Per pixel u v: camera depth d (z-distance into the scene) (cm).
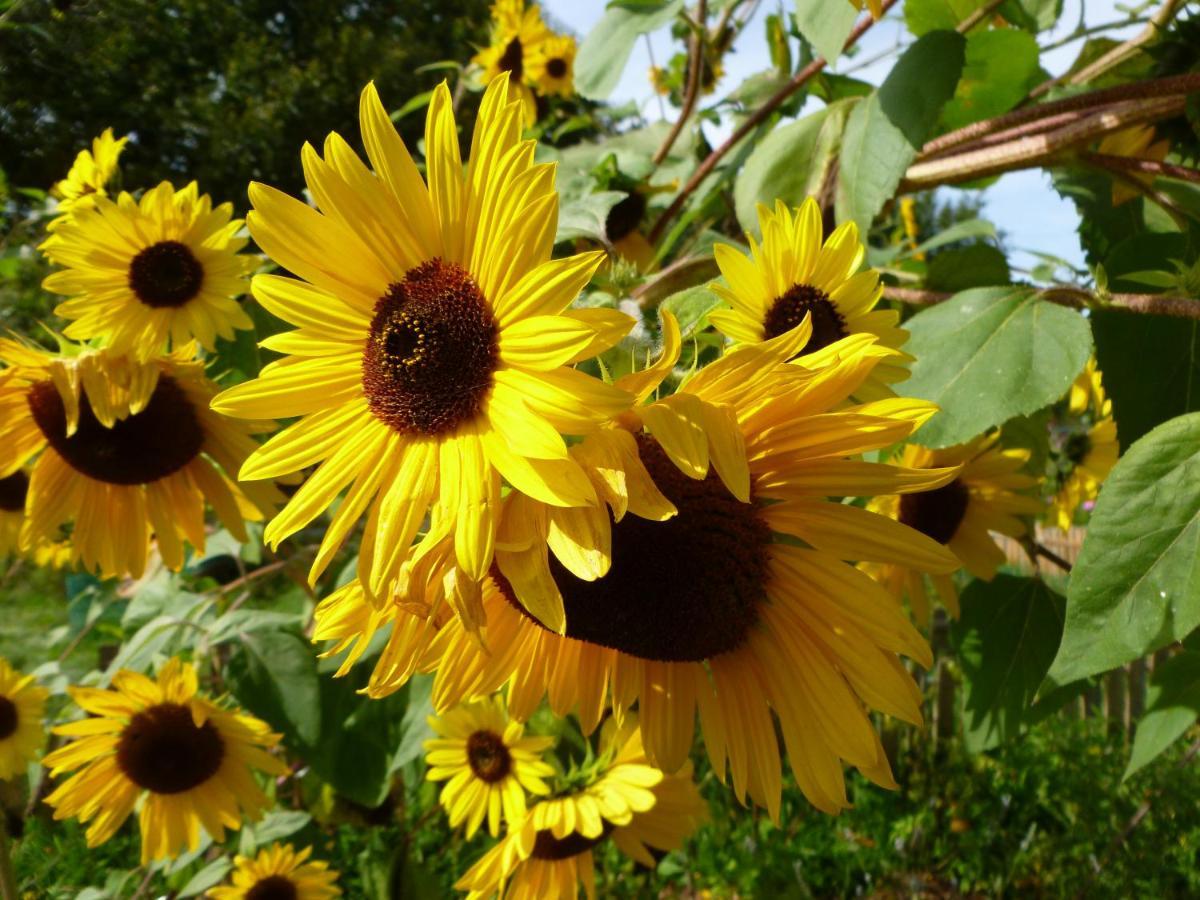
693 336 33
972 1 56
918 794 111
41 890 77
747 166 51
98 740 58
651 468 27
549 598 22
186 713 58
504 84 25
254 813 60
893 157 43
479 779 53
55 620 166
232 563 77
